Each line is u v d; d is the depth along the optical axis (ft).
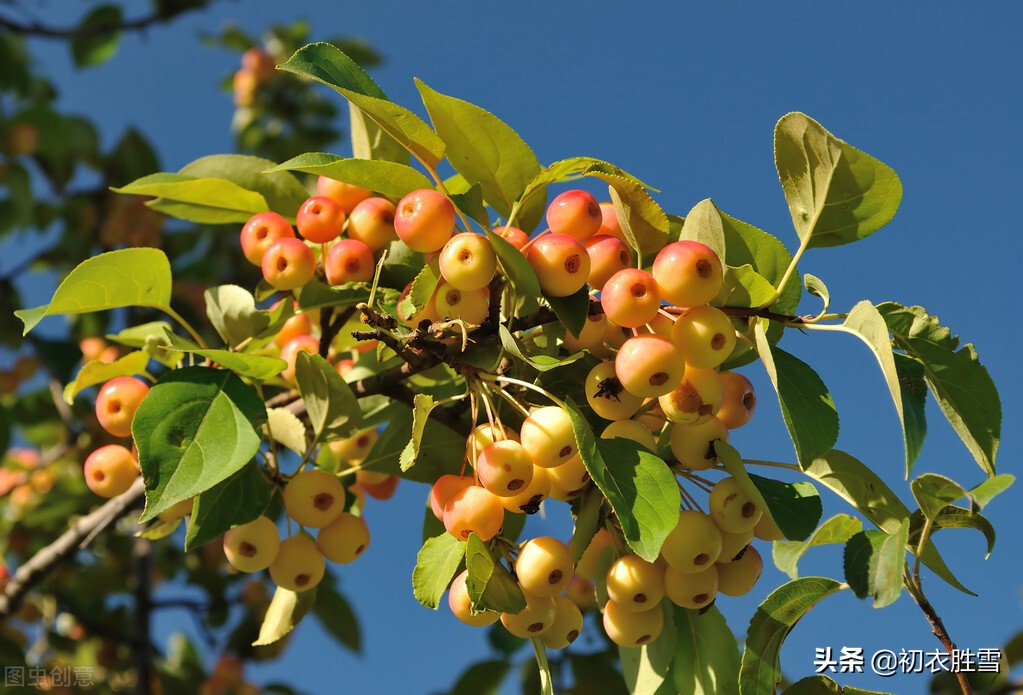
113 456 1.72
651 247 1.65
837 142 1.56
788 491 1.65
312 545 1.69
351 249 1.72
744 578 1.66
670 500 1.55
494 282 1.61
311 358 1.67
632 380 1.56
